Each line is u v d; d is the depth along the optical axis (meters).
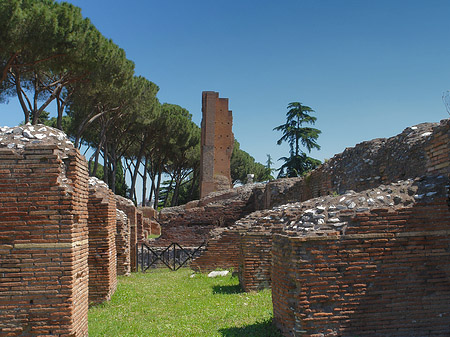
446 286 7.17
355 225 7.19
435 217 7.32
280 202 22.28
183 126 38.38
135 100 27.92
